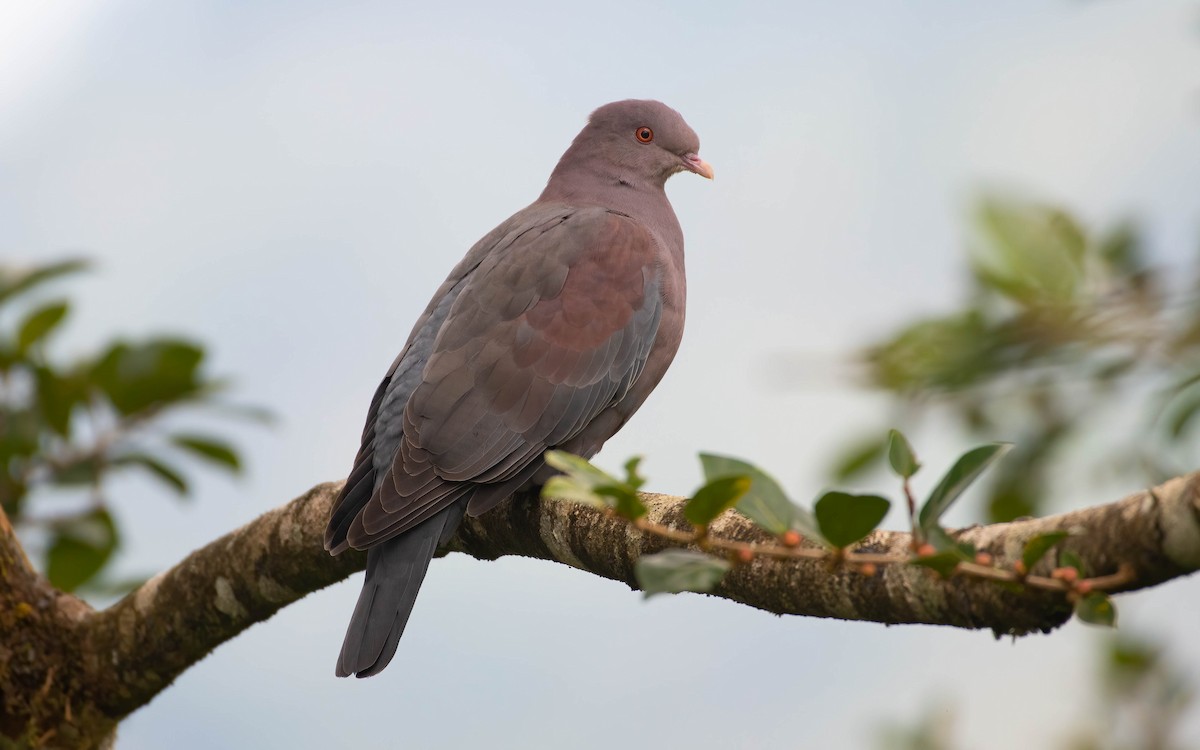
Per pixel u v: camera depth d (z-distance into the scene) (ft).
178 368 31.58
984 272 12.81
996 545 17.43
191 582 28.40
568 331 31.35
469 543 29.17
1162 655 19.93
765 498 16.52
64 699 28.91
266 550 27.94
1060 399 14.92
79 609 29.35
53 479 31.65
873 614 19.12
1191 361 11.70
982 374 12.08
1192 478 15.44
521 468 29.81
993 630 18.02
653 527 16.49
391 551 27.48
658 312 33.17
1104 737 19.99
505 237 33.47
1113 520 16.06
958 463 15.81
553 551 25.95
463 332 30.99
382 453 30.04
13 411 31.17
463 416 29.63
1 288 31.04
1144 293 11.80
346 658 26.04
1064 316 11.94
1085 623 15.71
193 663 29.04
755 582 20.15
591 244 32.89
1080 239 12.71
